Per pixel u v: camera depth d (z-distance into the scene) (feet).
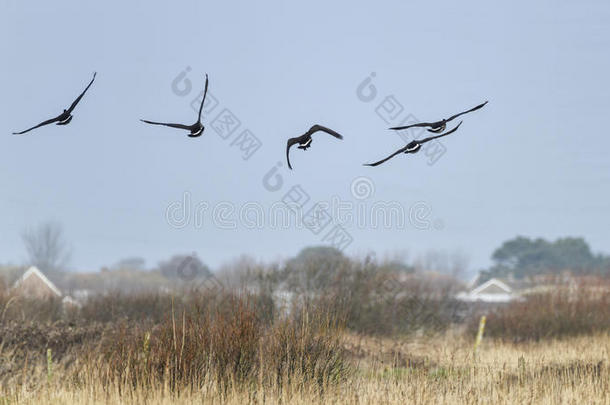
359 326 80.23
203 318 49.80
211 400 42.47
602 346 74.79
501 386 50.11
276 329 50.01
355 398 43.86
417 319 84.07
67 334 63.52
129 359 45.14
